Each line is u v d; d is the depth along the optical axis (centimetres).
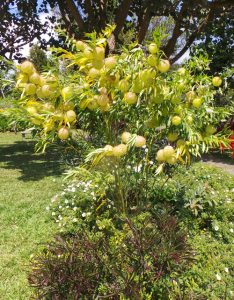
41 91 245
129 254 247
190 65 279
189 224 388
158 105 268
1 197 591
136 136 249
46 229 440
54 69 251
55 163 890
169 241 248
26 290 323
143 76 249
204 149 264
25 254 381
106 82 258
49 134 258
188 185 496
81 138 312
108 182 315
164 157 267
